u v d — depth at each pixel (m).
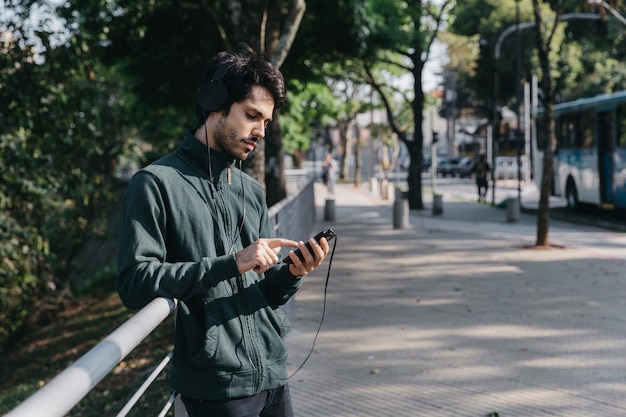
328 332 8.18
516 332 8.05
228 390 2.46
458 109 65.31
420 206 28.42
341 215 26.27
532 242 16.19
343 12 18.22
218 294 2.48
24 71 12.77
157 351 11.04
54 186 14.23
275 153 15.05
